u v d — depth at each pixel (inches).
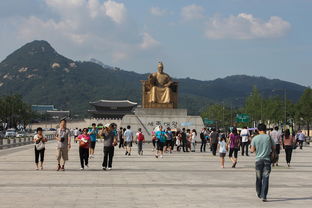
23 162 1158.3
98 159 1301.7
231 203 544.7
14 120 5516.7
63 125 941.2
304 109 3964.1
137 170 956.6
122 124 2303.2
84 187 677.9
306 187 695.1
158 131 1395.2
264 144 576.4
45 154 1524.4
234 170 971.9
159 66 2347.4
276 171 962.1
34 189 653.3
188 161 1232.8
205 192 634.2
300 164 1159.6
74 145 2352.4
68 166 1053.2
